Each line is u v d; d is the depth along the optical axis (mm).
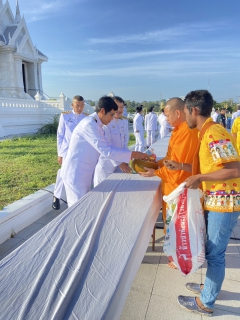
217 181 1810
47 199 4422
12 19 26328
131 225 1856
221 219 1823
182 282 2523
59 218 1958
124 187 2635
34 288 1250
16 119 16734
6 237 3477
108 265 1436
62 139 4539
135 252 1640
